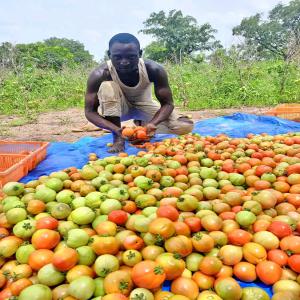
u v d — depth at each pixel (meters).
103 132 2.78
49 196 1.20
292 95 4.69
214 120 2.87
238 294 0.82
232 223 1.04
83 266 0.89
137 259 0.91
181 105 4.53
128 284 0.83
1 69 5.92
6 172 1.45
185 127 2.15
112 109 1.98
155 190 1.24
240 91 4.57
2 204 1.18
